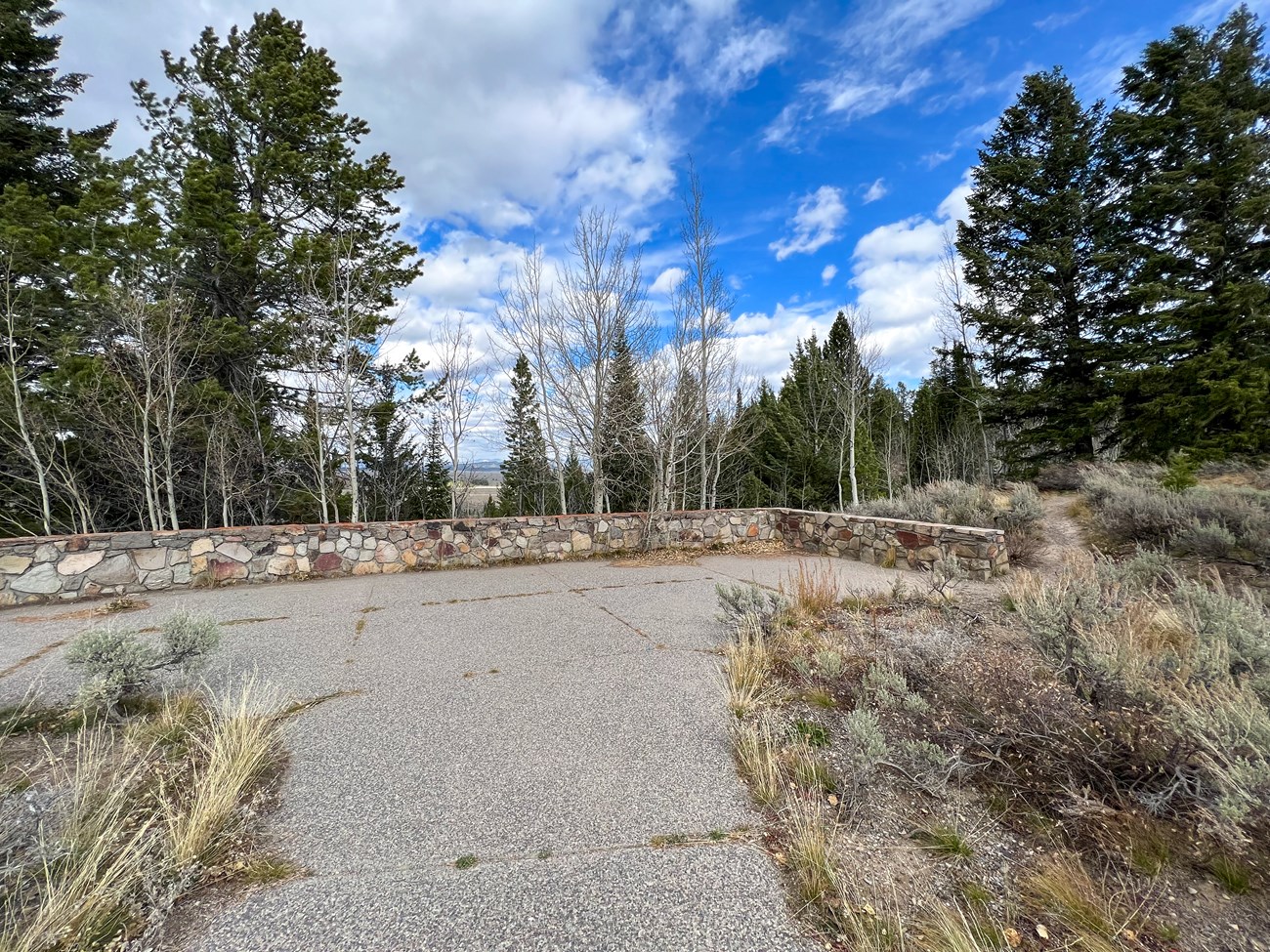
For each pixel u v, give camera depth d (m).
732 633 4.54
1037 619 3.05
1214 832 1.83
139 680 3.15
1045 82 16.50
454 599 5.95
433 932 1.63
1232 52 13.96
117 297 10.30
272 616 5.25
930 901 1.73
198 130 12.70
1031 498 8.17
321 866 1.92
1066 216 15.88
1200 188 13.55
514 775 2.50
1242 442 12.40
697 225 17.52
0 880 1.75
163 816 2.11
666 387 17.08
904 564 7.30
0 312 10.46
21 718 2.94
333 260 12.32
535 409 18.52
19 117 13.42
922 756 2.40
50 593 5.93
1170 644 3.11
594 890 1.79
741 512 9.75
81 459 12.09
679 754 2.67
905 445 29.88
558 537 8.57
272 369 13.74
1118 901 1.71
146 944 1.58
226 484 12.30
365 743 2.80
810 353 31.08
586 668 3.82
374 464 19.77
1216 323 13.66
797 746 2.67
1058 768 2.32
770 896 1.76
